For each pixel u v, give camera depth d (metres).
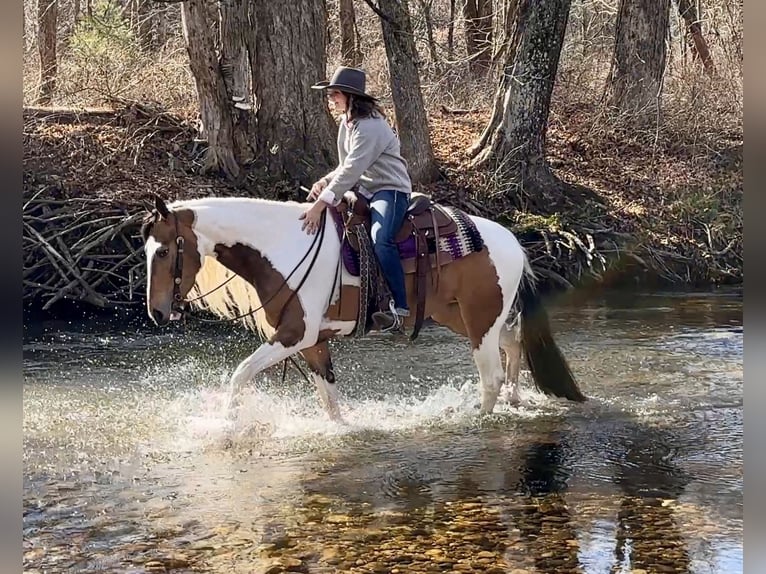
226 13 13.59
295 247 6.15
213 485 5.43
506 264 6.77
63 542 4.55
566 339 10.13
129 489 5.36
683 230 15.27
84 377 8.38
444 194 14.48
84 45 15.74
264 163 13.79
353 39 21.02
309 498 5.18
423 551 4.40
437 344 10.07
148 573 4.18
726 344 9.81
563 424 6.81
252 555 4.37
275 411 6.99
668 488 5.35
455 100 19.14
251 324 6.62
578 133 17.41
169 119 14.66
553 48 14.87
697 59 18.89
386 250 6.21
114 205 12.35
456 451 6.11
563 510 4.97
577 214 14.82
